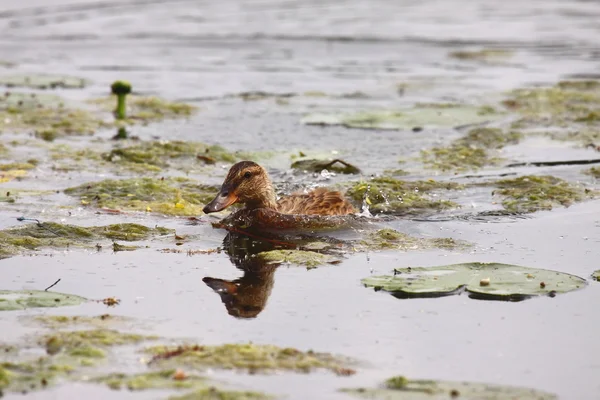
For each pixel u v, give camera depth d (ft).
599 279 38.01
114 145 62.95
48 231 44.24
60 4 119.03
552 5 128.16
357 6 125.70
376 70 91.09
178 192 51.75
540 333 32.68
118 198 50.39
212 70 90.43
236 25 111.86
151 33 106.42
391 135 66.08
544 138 65.26
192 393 27.61
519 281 37.17
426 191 52.49
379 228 46.09
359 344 31.78
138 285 37.58
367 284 37.19
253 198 47.37
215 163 58.70
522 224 46.50
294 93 80.89
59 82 82.58
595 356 30.91
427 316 34.14
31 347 30.91
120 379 28.71
